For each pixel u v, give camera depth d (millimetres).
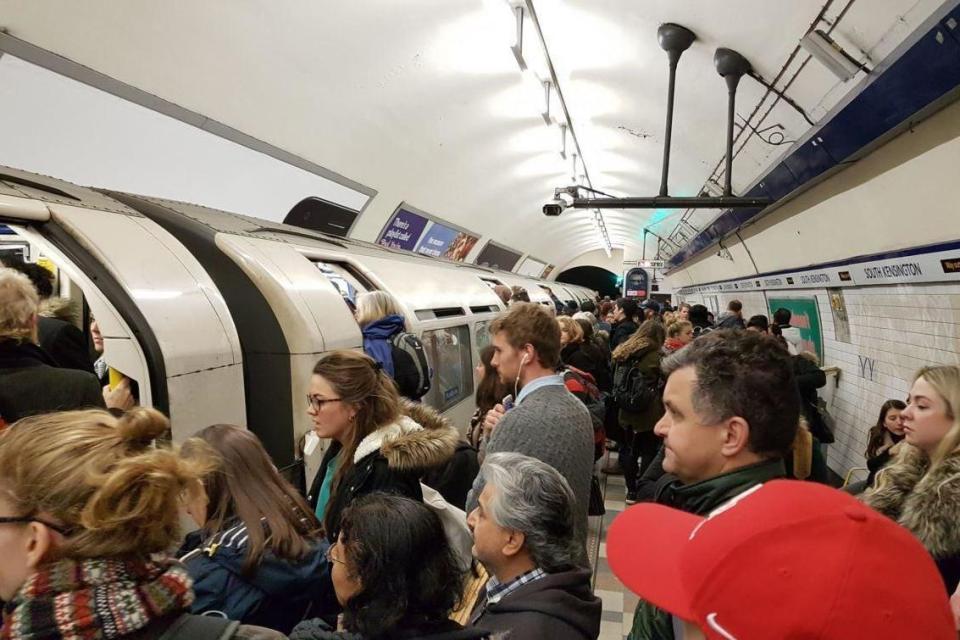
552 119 8086
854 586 675
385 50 5141
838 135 3932
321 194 7211
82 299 3521
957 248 3471
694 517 1072
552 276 28516
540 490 1318
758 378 1159
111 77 4004
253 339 3162
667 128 4887
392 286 4785
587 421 1888
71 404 1831
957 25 2451
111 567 777
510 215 13766
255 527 1482
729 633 720
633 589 966
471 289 6906
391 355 3498
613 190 12172
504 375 2061
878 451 3117
